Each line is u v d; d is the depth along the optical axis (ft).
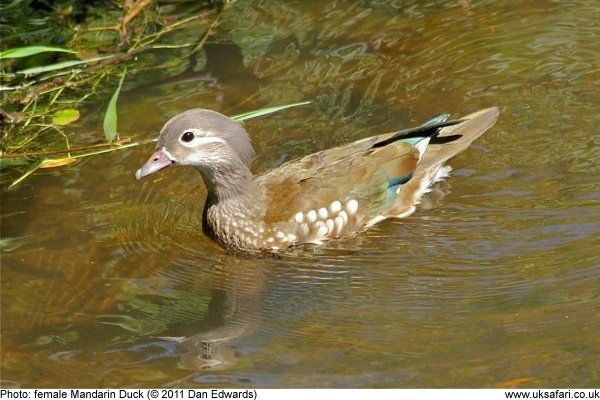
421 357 38.29
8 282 43.11
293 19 60.90
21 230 46.21
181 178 50.16
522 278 42.09
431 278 42.80
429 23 60.18
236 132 46.01
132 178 49.60
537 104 53.42
